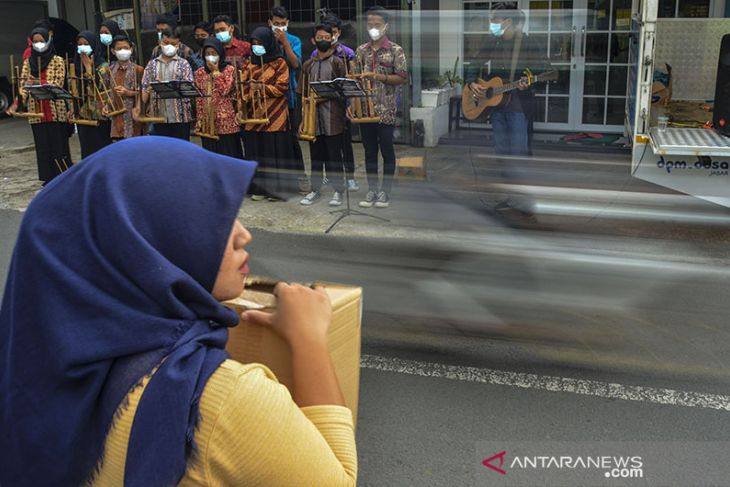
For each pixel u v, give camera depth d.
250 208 4.03
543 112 8.10
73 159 9.31
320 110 5.91
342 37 8.45
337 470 1.06
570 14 7.09
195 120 7.25
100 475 0.99
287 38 7.22
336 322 1.47
